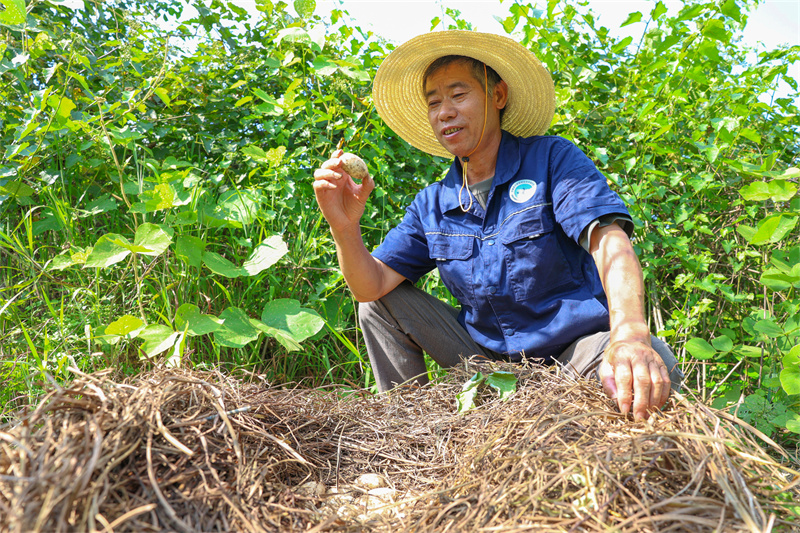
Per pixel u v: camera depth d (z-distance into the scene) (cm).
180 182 256
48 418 109
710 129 315
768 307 264
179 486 109
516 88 226
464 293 215
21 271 259
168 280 253
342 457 158
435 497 126
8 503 86
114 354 220
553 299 201
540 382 173
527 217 200
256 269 236
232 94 337
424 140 273
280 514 116
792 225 216
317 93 301
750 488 107
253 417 146
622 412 134
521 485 109
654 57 322
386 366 230
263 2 335
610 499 98
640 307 157
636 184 294
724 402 212
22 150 260
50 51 301
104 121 277
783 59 309
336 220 203
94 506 87
